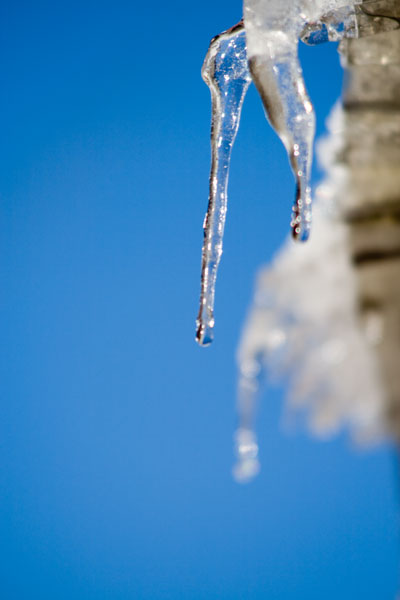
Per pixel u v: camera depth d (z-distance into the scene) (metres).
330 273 0.61
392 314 0.60
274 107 0.69
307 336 0.61
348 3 0.69
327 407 0.60
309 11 0.69
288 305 0.61
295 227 0.67
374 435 0.59
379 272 0.61
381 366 0.60
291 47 0.69
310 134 0.69
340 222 0.62
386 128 0.64
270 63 0.69
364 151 0.63
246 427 0.62
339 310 0.61
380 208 0.62
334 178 0.63
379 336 0.60
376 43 0.68
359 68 0.67
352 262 0.61
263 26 0.69
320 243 0.62
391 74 0.66
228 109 0.73
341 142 0.64
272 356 0.61
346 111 0.65
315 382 0.60
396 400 0.59
